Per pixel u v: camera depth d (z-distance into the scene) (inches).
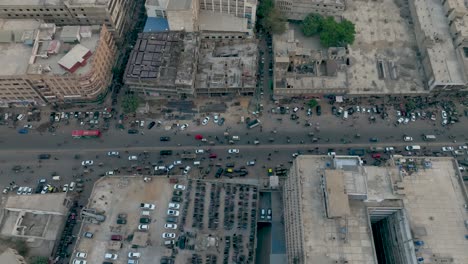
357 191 6520.7
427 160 7032.5
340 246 6294.3
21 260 7618.1
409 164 6998.0
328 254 6240.2
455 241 6456.7
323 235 6358.3
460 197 6761.8
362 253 6250.0
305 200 6589.6
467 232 6515.8
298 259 6496.1
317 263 6176.2
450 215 6619.1
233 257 7598.4
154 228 7760.8
